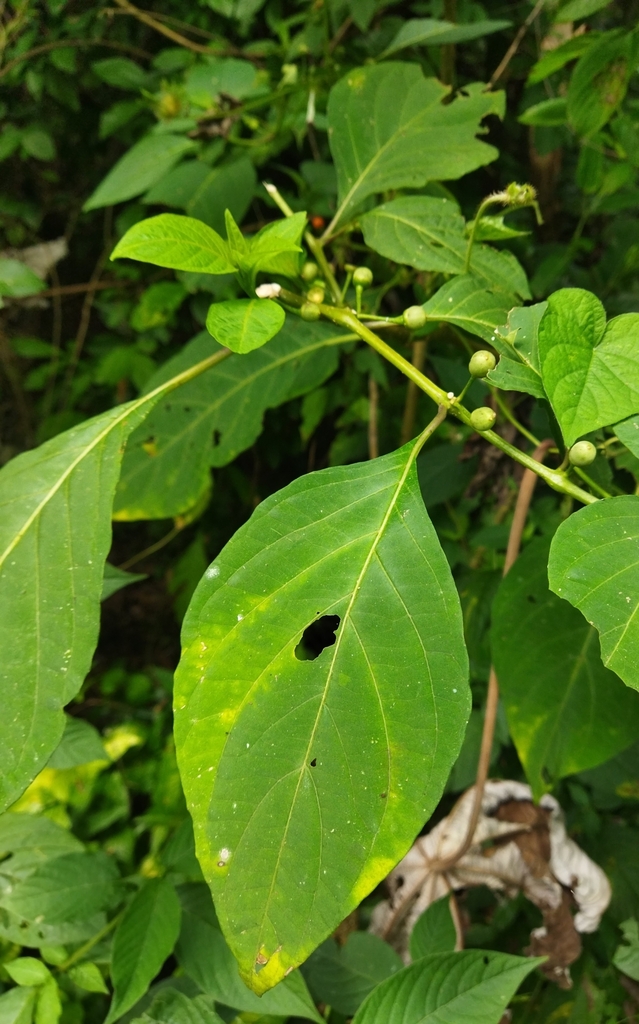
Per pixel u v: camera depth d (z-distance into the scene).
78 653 0.39
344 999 0.54
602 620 0.35
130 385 1.08
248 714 0.35
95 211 1.01
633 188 0.72
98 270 0.98
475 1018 0.44
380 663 0.35
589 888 0.62
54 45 0.79
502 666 0.51
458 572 0.76
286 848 0.33
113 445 0.43
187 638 0.36
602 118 0.55
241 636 0.36
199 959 0.51
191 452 0.65
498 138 0.87
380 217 0.49
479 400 0.68
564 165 1.00
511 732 0.51
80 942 0.56
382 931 0.62
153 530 1.14
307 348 0.56
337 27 0.71
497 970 0.45
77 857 0.55
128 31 0.85
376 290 0.68
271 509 0.38
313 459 1.04
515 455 0.39
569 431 0.37
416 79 0.53
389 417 0.85
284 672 0.35
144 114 0.86
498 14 0.76
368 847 0.33
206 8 0.83
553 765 0.51
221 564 0.37
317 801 0.34
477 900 0.70
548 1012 0.62
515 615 0.51
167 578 1.14
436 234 0.48
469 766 0.71
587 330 0.38
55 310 1.02
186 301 0.97
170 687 0.90
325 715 0.35
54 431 1.04
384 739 0.34
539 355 0.37
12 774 0.38
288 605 0.36
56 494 0.42
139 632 1.17
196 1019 0.46
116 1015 0.47
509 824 0.62
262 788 0.34
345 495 0.38
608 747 0.50
